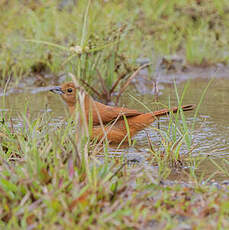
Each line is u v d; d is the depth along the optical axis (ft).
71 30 64.34
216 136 35.78
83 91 26.66
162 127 38.60
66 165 24.04
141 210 21.52
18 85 54.44
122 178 24.53
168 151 30.35
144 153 32.14
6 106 45.62
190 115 42.22
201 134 36.32
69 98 39.86
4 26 67.26
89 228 19.84
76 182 22.26
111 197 22.81
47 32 63.26
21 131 33.27
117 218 20.58
